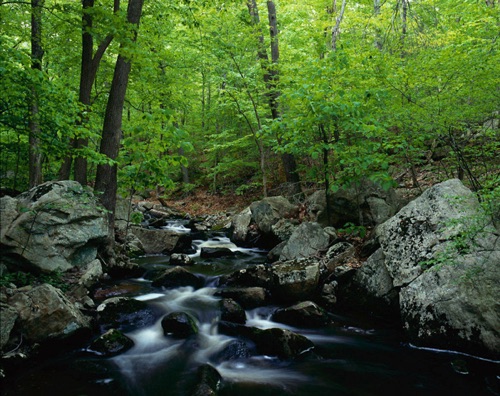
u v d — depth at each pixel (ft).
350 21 35.47
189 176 72.18
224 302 18.85
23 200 20.03
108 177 25.40
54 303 14.87
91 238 21.36
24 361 13.32
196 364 14.48
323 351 15.56
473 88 19.60
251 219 36.70
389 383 13.20
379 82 22.56
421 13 26.25
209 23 39.29
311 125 22.89
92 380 13.05
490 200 14.24
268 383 13.24
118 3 27.81
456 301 14.82
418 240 17.83
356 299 19.53
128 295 20.44
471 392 12.45
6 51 17.35
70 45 32.04
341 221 27.58
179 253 29.30
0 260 17.71
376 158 21.71
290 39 45.52
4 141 25.43
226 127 59.77
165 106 41.29
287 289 19.98
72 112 21.01
